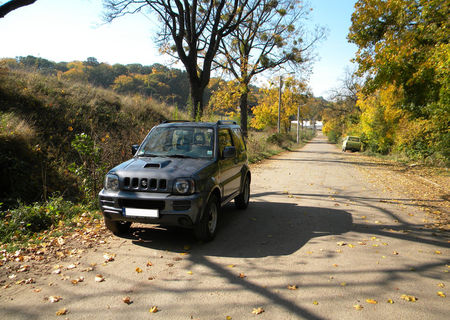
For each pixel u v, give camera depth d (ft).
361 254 16.22
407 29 46.93
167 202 15.58
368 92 54.13
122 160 30.48
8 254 14.83
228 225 21.08
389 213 25.55
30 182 25.21
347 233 19.89
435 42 46.44
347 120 176.76
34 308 10.52
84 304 10.85
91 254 15.44
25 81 43.68
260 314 10.43
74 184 27.76
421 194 34.17
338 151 123.95
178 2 51.60
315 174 50.01
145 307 10.71
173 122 21.88
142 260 14.84
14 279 12.63
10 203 22.40
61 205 21.85
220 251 16.19
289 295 11.73
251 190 35.06
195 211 15.89
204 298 11.39
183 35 53.26
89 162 26.50
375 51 48.73
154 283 12.52
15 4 22.39
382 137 93.66
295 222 22.22
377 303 11.31
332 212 25.46
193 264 14.47
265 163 66.18
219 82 93.81
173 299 11.28
